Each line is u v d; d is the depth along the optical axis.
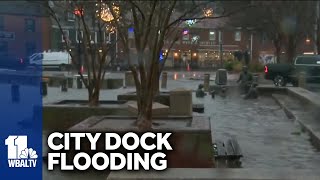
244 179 4.32
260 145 9.92
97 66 22.30
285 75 31.25
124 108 11.25
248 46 71.62
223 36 78.12
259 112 16.08
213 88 24.36
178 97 11.11
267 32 47.91
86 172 7.11
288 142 10.30
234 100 21.02
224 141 9.92
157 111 10.47
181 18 13.16
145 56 9.51
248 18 44.91
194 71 65.25
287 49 43.94
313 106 14.36
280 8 40.06
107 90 26.62
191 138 7.20
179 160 7.18
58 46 53.66
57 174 7.12
